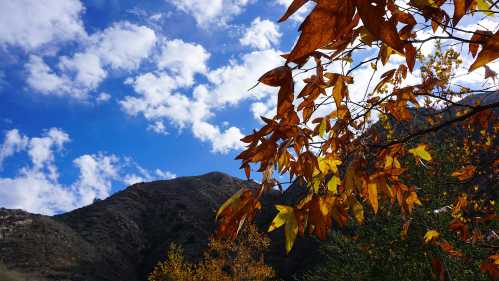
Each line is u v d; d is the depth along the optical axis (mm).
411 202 1312
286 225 1008
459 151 5348
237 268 20047
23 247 43938
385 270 7383
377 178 1244
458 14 795
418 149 1486
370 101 1528
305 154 1103
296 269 30266
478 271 5223
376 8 569
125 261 50969
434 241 1938
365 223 7406
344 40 979
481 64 677
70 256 45875
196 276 19750
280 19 581
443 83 1538
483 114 1558
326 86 1148
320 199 1061
